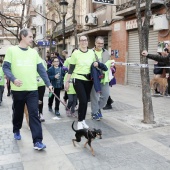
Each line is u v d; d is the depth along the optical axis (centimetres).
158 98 934
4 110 786
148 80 579
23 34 420
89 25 1752
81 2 1923
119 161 389
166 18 1070
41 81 605
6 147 452
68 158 401
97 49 594
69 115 675
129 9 1227
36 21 3381
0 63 1019
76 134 441
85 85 525
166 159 395
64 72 676
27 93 423
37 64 439
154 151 426
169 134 508
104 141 473
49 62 1201
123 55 1418
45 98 982
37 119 429
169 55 513
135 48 1333
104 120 620
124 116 658
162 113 688
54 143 466
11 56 414
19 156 414
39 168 370
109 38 1571
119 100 914
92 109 613
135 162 385
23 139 491
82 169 365
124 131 530
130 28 1333
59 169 366
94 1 1252
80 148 441
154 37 1192
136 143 462
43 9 3133
